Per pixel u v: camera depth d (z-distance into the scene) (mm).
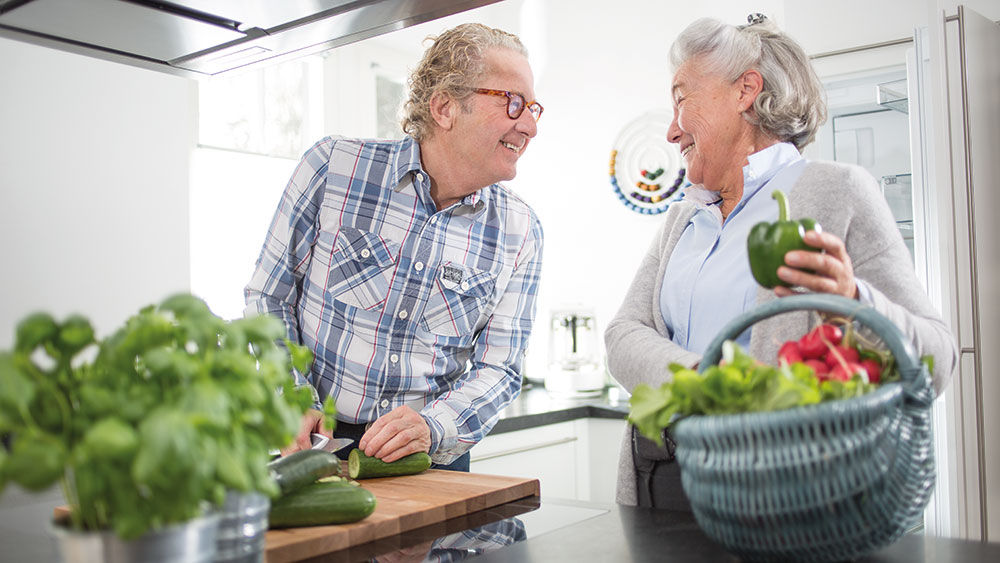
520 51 1689
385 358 1702
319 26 1545
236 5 1448
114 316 2307
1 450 680
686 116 1333
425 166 1732
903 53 2590
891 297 1141
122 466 646
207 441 656
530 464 2854
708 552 939
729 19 3102
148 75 2385
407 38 3451
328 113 3260
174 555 691
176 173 2455
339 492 1118
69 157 2217
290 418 764
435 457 1606
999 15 2367
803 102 1290
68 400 729
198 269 2850
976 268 2111
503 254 1793
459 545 1089
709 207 1369
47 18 1494
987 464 2117
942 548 910
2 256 2096
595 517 1153
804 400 775
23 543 1069
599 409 3078
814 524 783
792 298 884
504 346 1813
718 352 924
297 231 1713
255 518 813
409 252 1714
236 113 2988
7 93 2102
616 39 3463
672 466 1278
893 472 782
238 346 755
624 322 1397
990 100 2266
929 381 817
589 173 3549
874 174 2645
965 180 2113
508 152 1681
